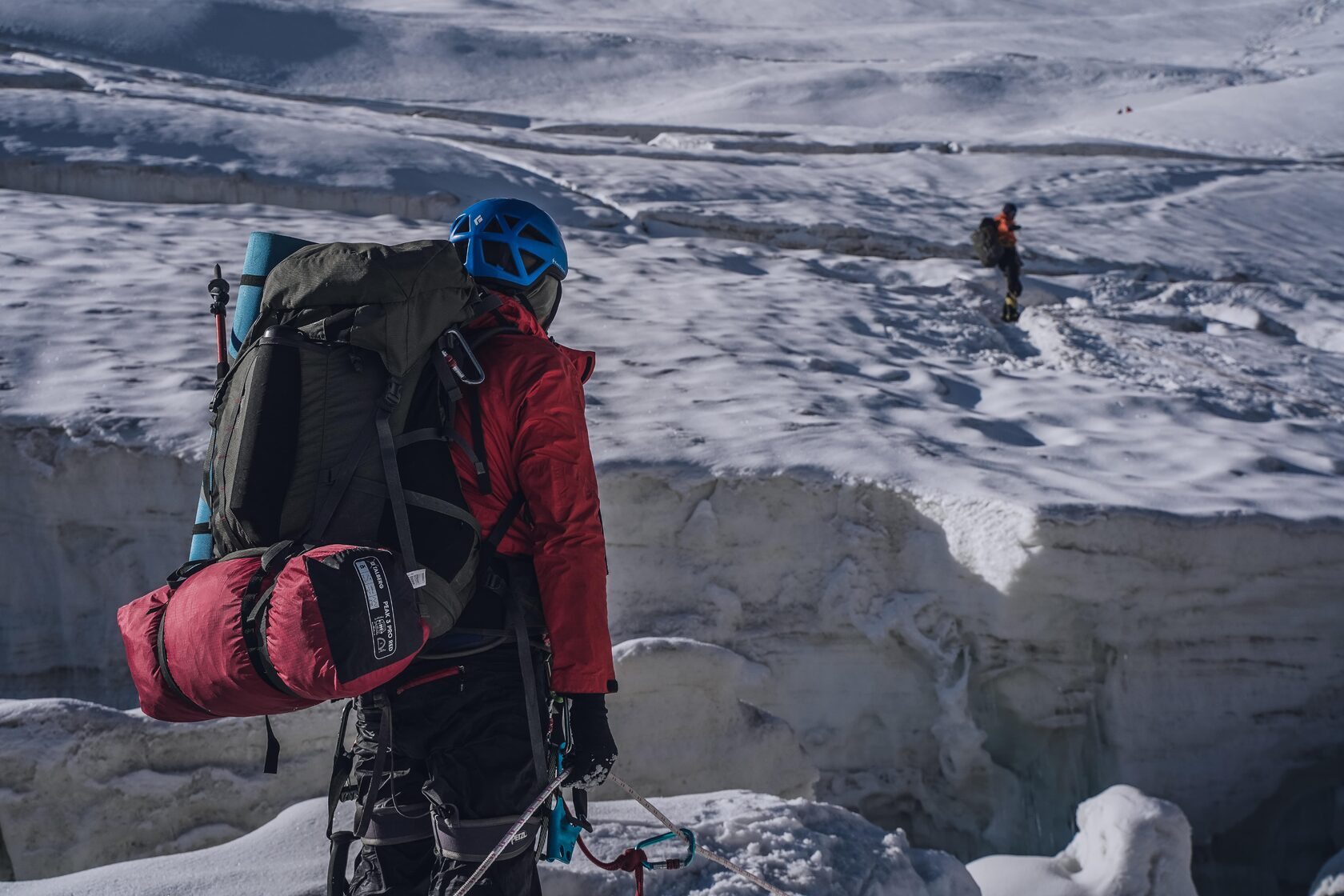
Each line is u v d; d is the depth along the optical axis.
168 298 8.23
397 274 1.90
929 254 15.62
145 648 1.86
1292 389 10.26
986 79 43.69
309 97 30.33
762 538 5.54
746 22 69.06
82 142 13.18
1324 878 4.60
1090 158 24.84
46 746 3.24
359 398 1.87
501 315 2.08
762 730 4.31
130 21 36.94
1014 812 5.36
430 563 1.85
